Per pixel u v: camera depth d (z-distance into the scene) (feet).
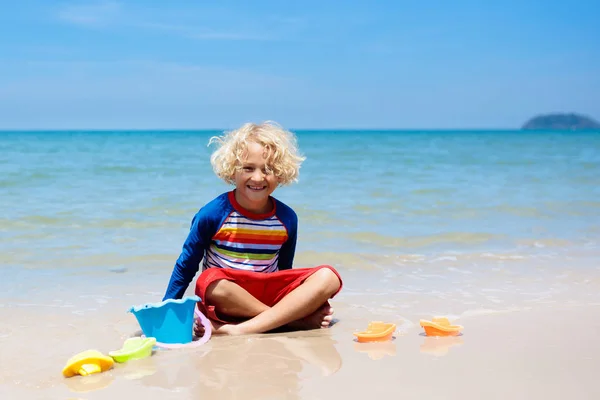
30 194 31.78
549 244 20.21
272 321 11.57
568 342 10.42
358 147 103.96
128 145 108.37
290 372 9.04
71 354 10.07
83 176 42.11
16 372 9.14
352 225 23.26
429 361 9.48
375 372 9.00
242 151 12.12
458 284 15.24
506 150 88.69
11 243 19.67
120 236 21.03
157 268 16.79
